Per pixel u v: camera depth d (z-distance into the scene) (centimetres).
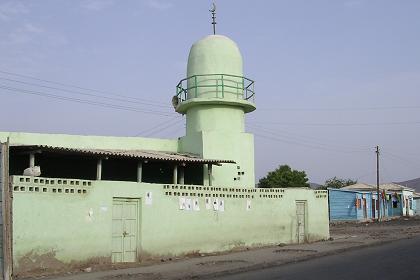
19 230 1281
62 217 1395
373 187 5909
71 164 1858
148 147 2173
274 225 2112
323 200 2383
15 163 1716
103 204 1518
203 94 2266
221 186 2119
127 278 1261
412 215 6475
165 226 1702
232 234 1934
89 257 1457
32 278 1267
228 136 2212
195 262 1584
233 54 2328
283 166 5359
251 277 1259
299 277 1216
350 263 1470
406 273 1228
